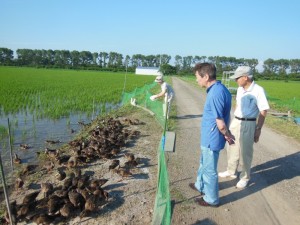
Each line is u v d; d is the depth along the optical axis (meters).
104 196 2.96
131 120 6.59
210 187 2.88
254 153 4.80
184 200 3.03
